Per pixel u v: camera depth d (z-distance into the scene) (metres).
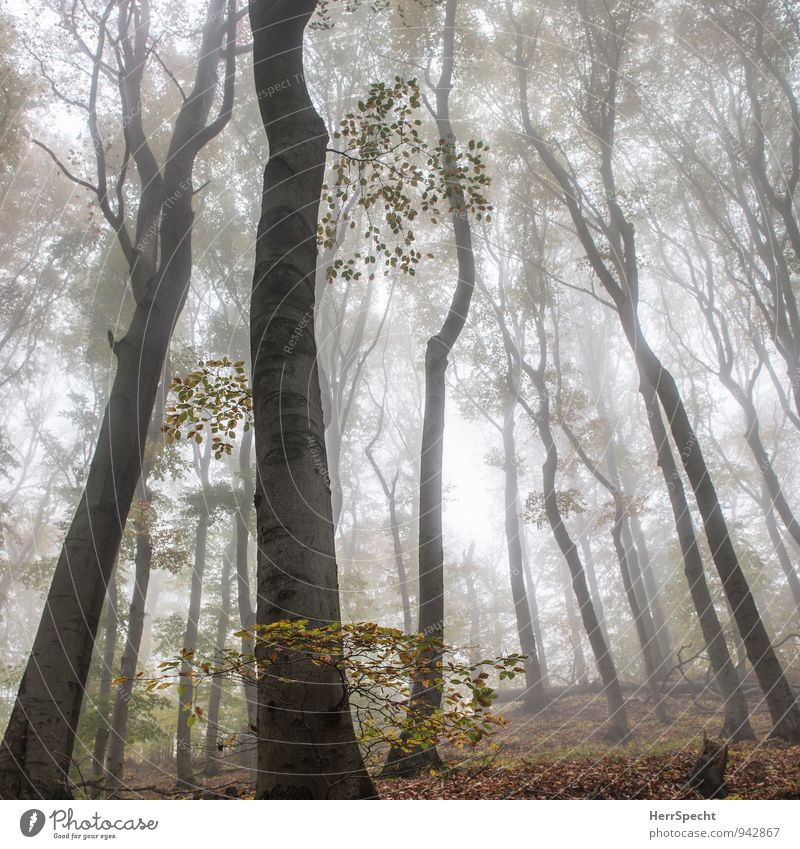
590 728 17.77
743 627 13.41
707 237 25.23
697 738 13.87
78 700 8.35
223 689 18.25
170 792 9.22
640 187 19.47
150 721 16.08
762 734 13.68
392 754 9.50
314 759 4.13
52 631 8.44
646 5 19.20
